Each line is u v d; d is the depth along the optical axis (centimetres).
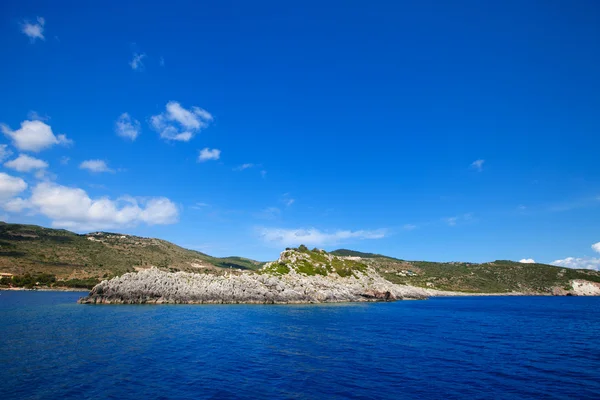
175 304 9262
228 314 7362
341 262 15200
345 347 4400
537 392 2795
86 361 3400
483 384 2980
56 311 7356
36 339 4391
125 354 3703
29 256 18838
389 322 7019
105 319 6194
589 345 4928
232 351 3991
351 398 2595
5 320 6012
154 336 4712
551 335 5847
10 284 14975
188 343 4331
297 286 11431
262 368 3331
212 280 10544
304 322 6556
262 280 11012
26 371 3039
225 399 2509
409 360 3778
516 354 4209
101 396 2497
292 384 2883
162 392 2606
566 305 14475
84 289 15988
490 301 16875
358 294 13162
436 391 2781
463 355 4084
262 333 5209
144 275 9800
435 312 9838
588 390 2859
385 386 2880
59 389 2619
